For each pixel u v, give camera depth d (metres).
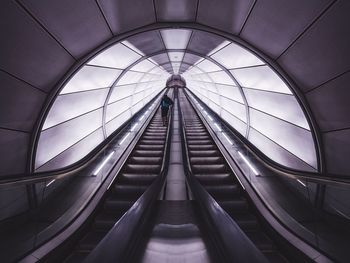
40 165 5.04
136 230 2.14
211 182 5.33
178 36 6.29
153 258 2.21
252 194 4.43
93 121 7.41
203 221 3.07
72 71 4.68
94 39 4.58
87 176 5.15
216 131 9.14
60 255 2.96
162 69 12.70
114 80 7.34
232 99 9.69
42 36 3.63
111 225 3.72
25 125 4.39
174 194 5.25
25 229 3.36
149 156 7.22
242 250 1.70
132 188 4.79
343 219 3.30
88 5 3.76
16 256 2.72
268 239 3.40
